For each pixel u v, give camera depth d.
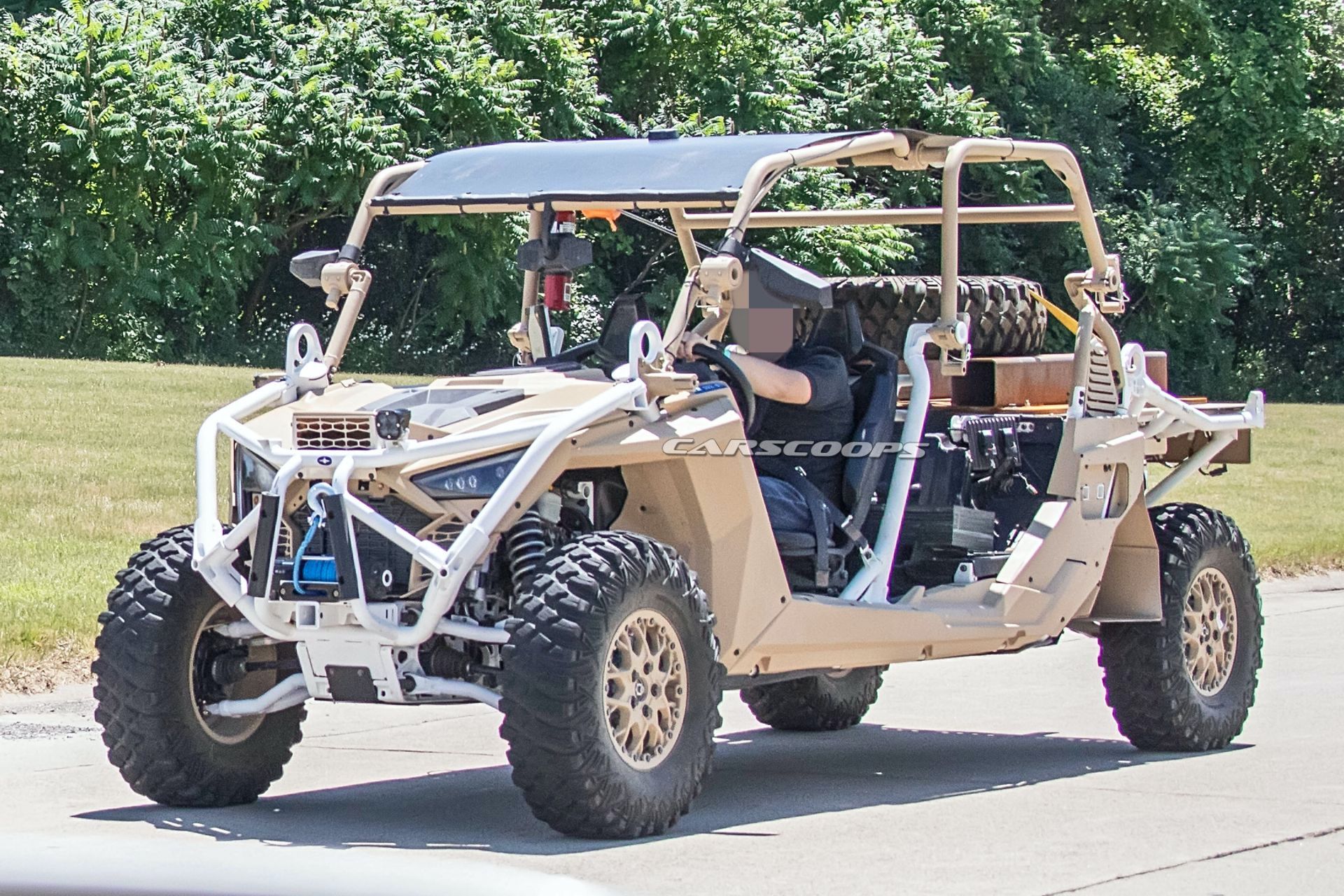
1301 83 77.69
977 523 10.58
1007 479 11.08
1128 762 10.77
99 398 29.52
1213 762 10.70
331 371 9.51
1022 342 11.59
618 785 8.08
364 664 8.20
